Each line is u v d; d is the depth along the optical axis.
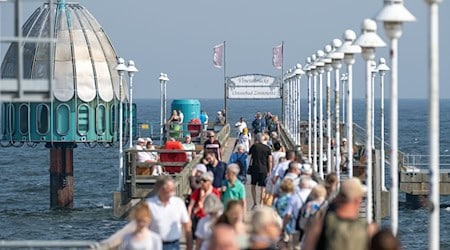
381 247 20.17
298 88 100.81
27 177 145.12
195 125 96.75
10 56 100.69
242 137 72.75
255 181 51.75
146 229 27.19
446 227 90.31
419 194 101.38
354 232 22.03
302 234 32.59
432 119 26.22
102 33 110.50
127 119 110.38
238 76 131.38
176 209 30.41
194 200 36.03
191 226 33.62
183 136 96.62
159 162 67.06
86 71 107.12
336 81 59.56
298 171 40.81
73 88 106.00
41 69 105.75
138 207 27.19
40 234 83.12
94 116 106.88
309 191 34.78
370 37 38.34
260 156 51.62
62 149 106.88
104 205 106.31
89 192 120.50
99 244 26.36
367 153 41.34
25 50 106.62
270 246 22.78
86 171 153.88
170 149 67.62
